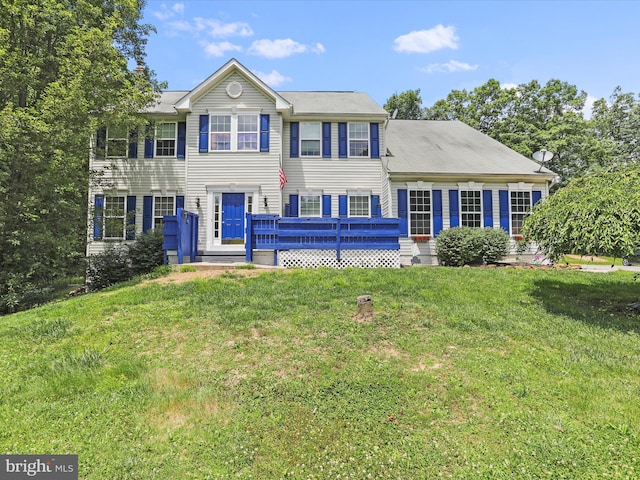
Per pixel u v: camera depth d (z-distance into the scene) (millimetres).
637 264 17969
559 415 3721
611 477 2971
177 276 9438
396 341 5301
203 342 5402
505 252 13820
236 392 4191
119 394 4188
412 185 15070
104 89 12125
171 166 15180
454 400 3994
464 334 5547
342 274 9141
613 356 4887
